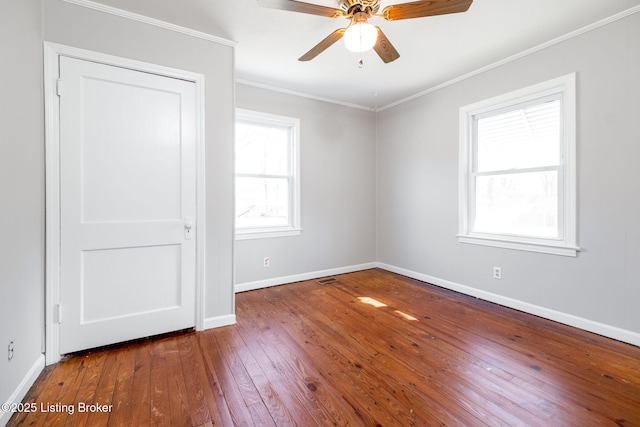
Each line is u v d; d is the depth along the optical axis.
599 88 2.27
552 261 2.58
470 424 1.39
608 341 2.20
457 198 3.38
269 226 3.69
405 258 4.08
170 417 1.44
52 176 1.87
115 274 2.10
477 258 3.19
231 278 2.53
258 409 1.49
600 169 2.29
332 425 1.39
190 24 2.25
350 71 3.16
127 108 2.11
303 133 3.85
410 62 2.94
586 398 1.57
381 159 4.43
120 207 2.10
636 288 2.12
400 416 1.44
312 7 1.72
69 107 1.92
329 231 4.11
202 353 2.04
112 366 1.87
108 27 2.03
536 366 1.87
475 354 2.02
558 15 2.17
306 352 2.05
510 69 2.84
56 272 1.90
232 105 2.50
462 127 3.29
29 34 1.67
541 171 2.71
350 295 3.29
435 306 2.94
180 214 2.31
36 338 1.76
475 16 2.18
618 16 2.15
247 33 2.40
